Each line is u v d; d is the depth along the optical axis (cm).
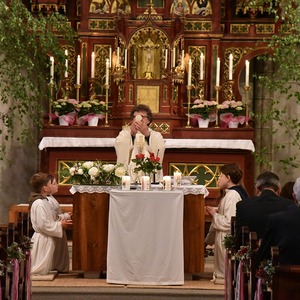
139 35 1656
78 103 1659
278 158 1758
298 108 1738
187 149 1614
